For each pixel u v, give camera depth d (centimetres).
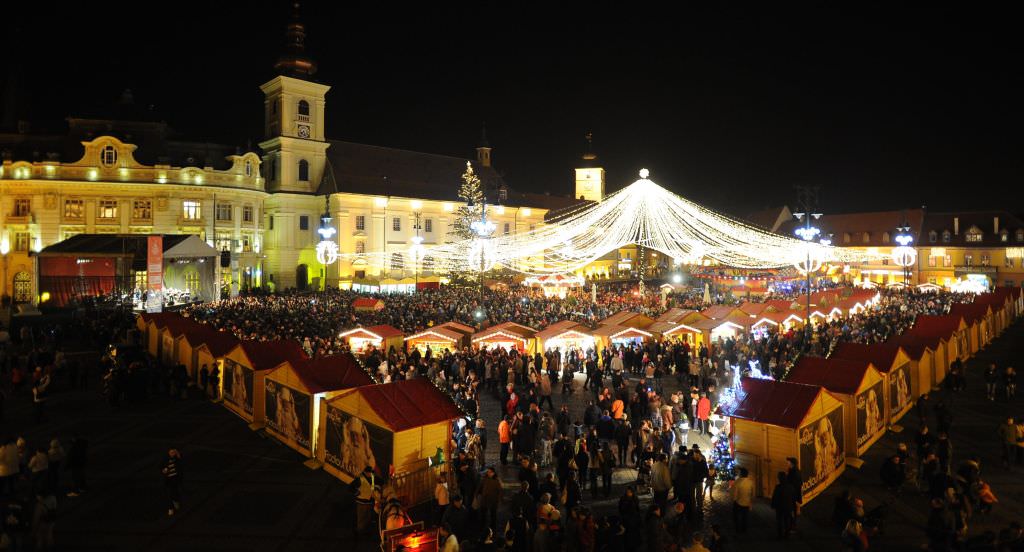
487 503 1402
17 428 2097
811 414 1625
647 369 2867
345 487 1648
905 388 2391
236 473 1739
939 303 4831
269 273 7469
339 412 1714
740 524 1427
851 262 9250
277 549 1316
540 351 3247
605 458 1648
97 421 2200
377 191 7694
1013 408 2469
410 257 7906
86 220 6006
